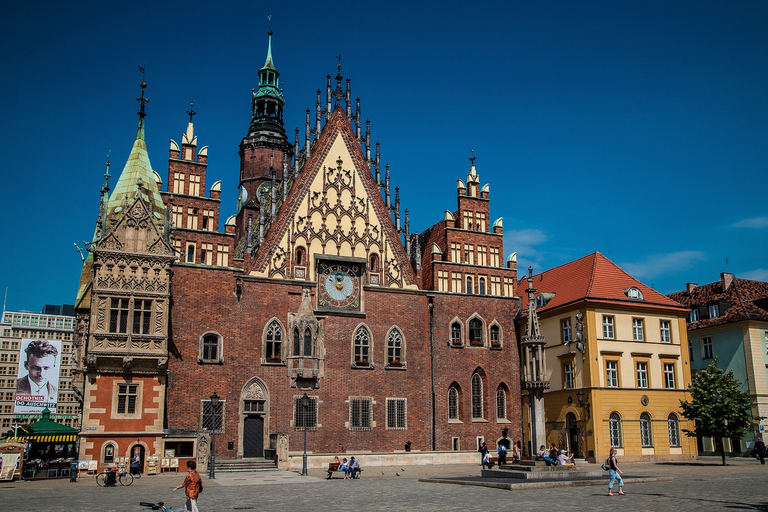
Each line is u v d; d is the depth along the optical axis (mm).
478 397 61688
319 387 55219
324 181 59688
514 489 32812
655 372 60438
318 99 61562
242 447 51531
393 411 57500
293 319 55344
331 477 42031
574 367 58938
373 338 58094
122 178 51219
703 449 71188
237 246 70625
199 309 52344
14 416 162500
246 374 52906
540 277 72562
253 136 75625
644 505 25688
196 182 55562
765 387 67188
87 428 44406
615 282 61844
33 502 28266
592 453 55656
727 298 72000
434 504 26562
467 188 66562
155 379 46750
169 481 40438
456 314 62000
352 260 58469
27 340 127375
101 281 46125
